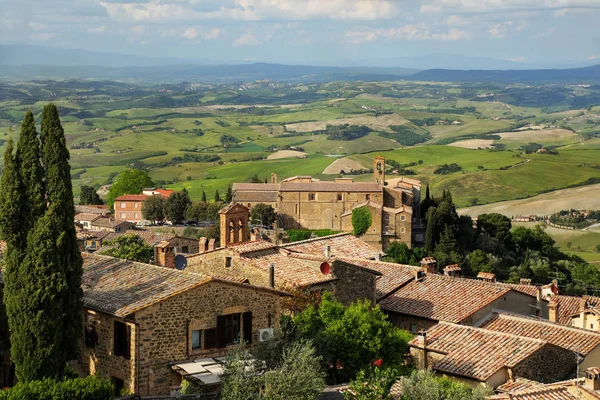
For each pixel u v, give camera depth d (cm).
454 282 6894
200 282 4516
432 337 5362
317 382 4056
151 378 4353
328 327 5075
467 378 4850
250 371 4025
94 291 4762
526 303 6925
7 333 4947
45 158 4334
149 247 10075
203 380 4191
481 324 6203
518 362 4900
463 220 17888
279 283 5791
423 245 18525
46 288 4191
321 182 19788
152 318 4356
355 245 7875
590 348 5409
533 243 19188
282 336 4769
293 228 19550
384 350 5178
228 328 4691
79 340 4591
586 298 7631
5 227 4288
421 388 3900
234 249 6166
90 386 3969
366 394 3912
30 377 4216
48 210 4281
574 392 4238
